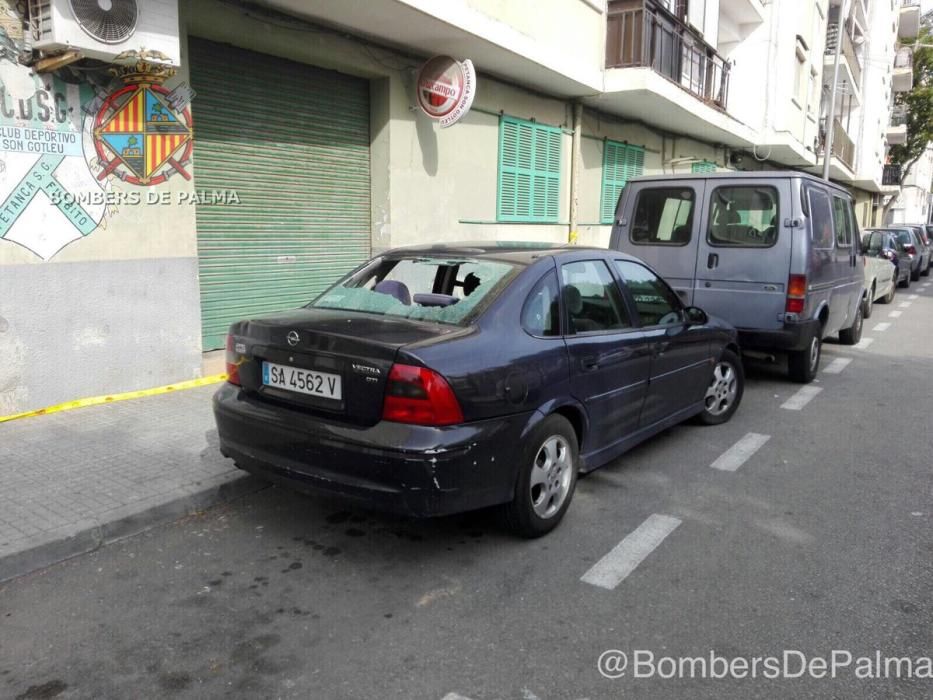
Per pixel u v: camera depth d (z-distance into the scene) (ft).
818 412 22.47
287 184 26.86
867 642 10.16
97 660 9.58
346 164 29.30
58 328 18.86
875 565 12.41
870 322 44.11
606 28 39.19
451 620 10.62
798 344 23.62
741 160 73.10
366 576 11.91
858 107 118.21
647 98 41.32
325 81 27.89
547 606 11.02
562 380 13.25
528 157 38.73
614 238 26.68
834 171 96.43
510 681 9.22
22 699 8.80
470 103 28.89
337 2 23.61
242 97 24.75
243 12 22.94
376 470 11.10
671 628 10.44
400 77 29.73
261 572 12.00
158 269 20.90
